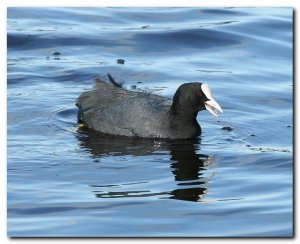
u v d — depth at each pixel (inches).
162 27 916.6
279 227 472.1
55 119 681.0
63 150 606.5
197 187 536.4
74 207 500.1
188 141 636.1
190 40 889.5
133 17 946.7
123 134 647.1
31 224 477.1
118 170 565.6
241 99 743.1
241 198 518.6
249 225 476.4
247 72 813.2
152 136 641.0
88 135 646.5
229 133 658.8
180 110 642.8
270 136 653.3
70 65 810.2
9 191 524.1
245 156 601.3
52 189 528.7
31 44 859.4
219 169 572.1
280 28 918.4
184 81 783.7
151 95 676.1
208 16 953.5
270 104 733.3
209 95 636.1
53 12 949.8
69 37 879.1
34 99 721.6
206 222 480.1
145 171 564.7
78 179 547.2
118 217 486.0
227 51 868.0
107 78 742.5
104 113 661.9
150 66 818.2
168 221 480.7
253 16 952.9
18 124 663.1
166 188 532.4
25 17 929.5
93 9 965.8
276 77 802.8
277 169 575.5
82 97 689.6
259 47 877.2
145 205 503.5
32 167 568.1
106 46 866.1
